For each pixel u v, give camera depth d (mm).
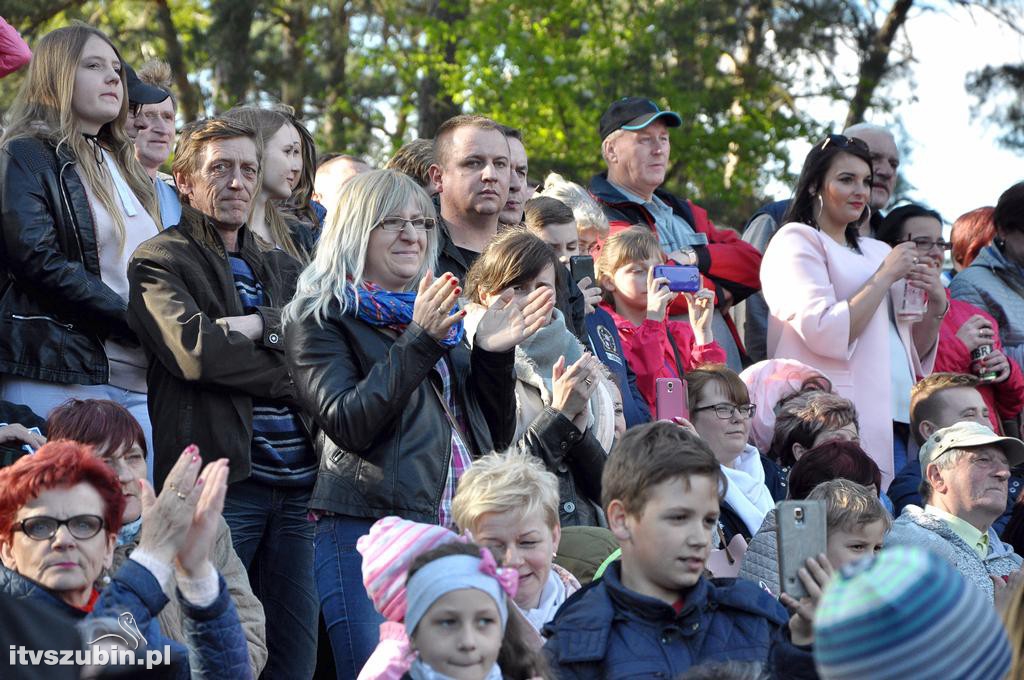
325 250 6926
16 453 7141
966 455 8469
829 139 10688
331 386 6605
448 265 8773
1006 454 8594
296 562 7664
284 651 7602
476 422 7051
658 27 27875
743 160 28906
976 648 2705
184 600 5238
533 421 7469
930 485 8680
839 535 6941
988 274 12078
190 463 5305
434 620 4941
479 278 7859
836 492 7027
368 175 7031
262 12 30766
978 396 10000
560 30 29562
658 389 8523
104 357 8188
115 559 6172
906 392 10422
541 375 7875
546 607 6355
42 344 8039
